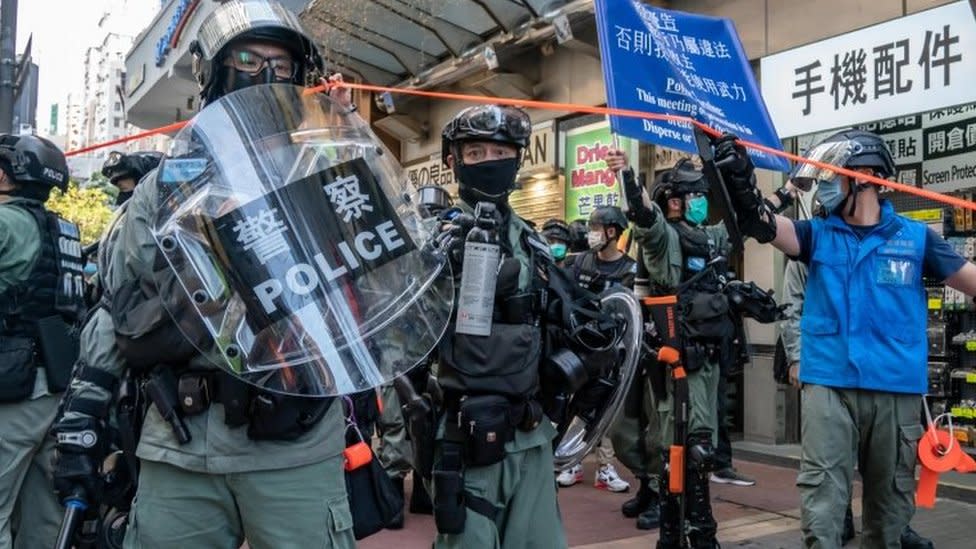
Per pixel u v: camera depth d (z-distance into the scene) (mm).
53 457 2180
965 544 4496
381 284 2143
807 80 5707
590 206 8422
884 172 3240
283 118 2182
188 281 1960
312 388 2004
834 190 3219
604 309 2832
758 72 6844
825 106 5605
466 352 2379
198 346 1932
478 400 2340
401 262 2186
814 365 3148
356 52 9719
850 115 5469
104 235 2439
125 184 4598
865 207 3215
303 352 2010
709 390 4406
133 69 14148
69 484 2123
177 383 2025
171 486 2035
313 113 2223
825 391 3113
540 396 2592
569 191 8711
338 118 2262
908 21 5137
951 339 6348
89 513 2232
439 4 8258
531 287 2549
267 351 1972
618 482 5809
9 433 3375
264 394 1978
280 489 2035
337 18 8734
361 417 2857
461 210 2709
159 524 2029
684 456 3953
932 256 3229
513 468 2475
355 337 2080
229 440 2008
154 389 2014
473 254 2414
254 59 2268
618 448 4949
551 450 2633
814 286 3236
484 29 8711
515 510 2514
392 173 2301
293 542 2041
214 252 1994
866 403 3102
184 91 13078
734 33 3676
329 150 2172
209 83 2291
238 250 2004
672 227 4469
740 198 2809
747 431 7227
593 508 5328
